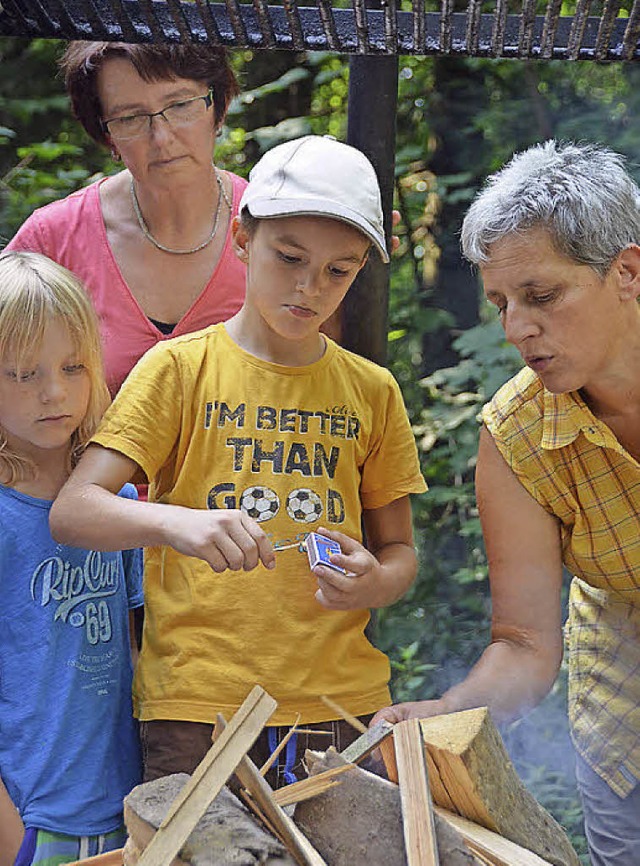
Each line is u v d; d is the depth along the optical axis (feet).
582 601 8.00
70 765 6.70
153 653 6.98
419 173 19.56
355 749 5.20
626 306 6.50
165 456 7.09
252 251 7.04
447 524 17.54
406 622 16.28
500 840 5.00
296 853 4.59
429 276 19.36
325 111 20.74
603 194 6.21
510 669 7.05
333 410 7.29
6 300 6.68
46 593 6.85
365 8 6.67
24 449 6.95
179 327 8.25
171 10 6.45
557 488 7.06
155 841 4.48
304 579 7.00
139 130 7.91
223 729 4.85
